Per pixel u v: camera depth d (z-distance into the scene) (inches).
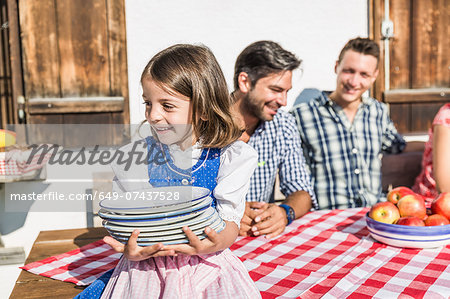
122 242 41.8
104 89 105.1
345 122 98.0
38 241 66.1
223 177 48.6
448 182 84.4
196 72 47.6
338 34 121.7
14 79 102.3
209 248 41.6
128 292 41.5
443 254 55.1
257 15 116.3
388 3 120.3
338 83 96.9
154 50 111.0
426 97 124.6
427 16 123.3
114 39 104.3
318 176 99.6
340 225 69.2
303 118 99.3
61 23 101.3
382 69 121.9
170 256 44.5
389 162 103.8
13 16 101.0
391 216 60.1
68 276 52.4
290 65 79.1
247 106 83.6
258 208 67.2
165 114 46.7
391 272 49.9
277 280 49.2
